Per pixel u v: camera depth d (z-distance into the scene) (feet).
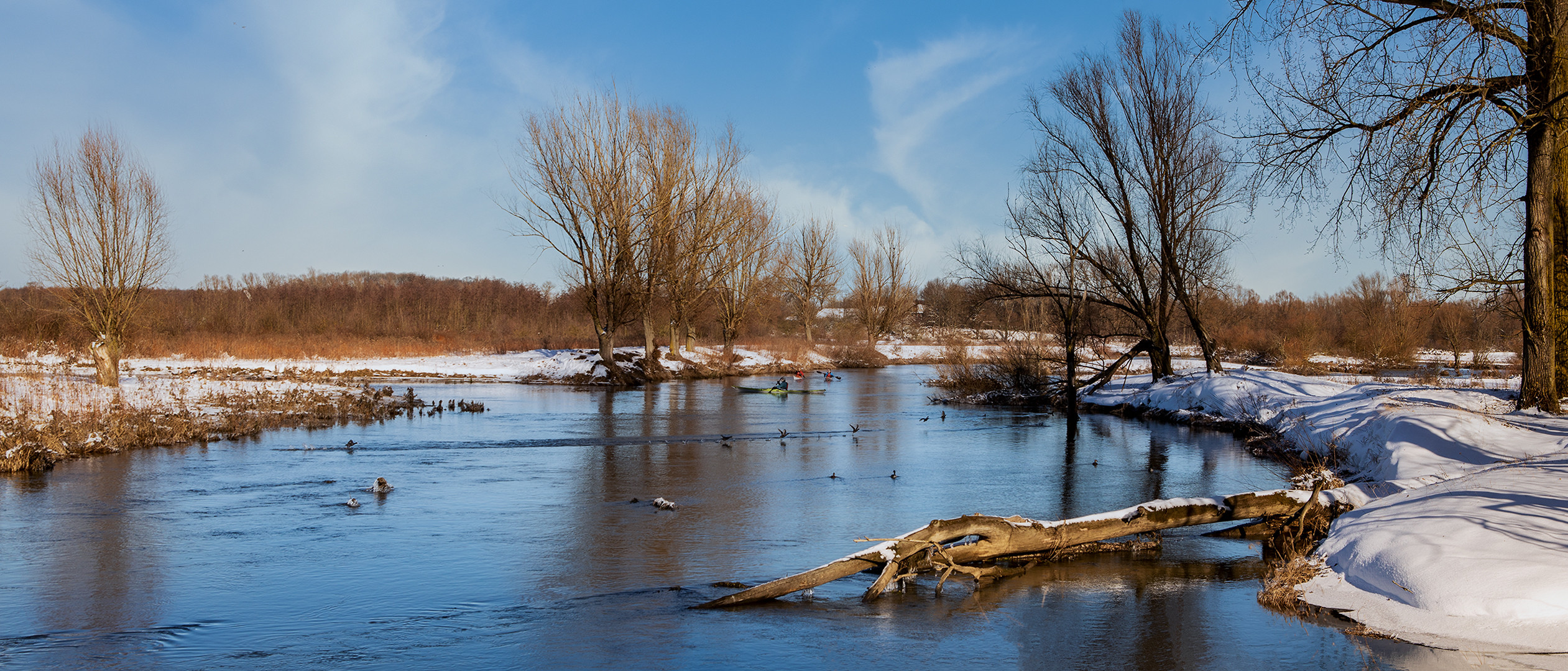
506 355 167.32
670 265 148.87
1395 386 65.00
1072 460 56.13
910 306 260.01
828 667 21.42
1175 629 24.08
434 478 47.83
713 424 77.71
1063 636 23.59
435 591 27.53
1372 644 21.77
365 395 92.48
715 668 21.36
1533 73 40.22
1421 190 39.93
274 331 208.74
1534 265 44.80
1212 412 75.20
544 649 22.56
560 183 133.28
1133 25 85.56
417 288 339.77
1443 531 25.31
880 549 27.78
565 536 34.68
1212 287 92.32
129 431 58.49
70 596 26.66
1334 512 33.50
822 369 190.08
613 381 131.64
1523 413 45.11
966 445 64.18
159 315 153.17
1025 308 129.70
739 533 35.32
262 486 44.73
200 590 27.35
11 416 58.44
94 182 81.97
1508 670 19.34
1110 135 86.63
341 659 21.71
